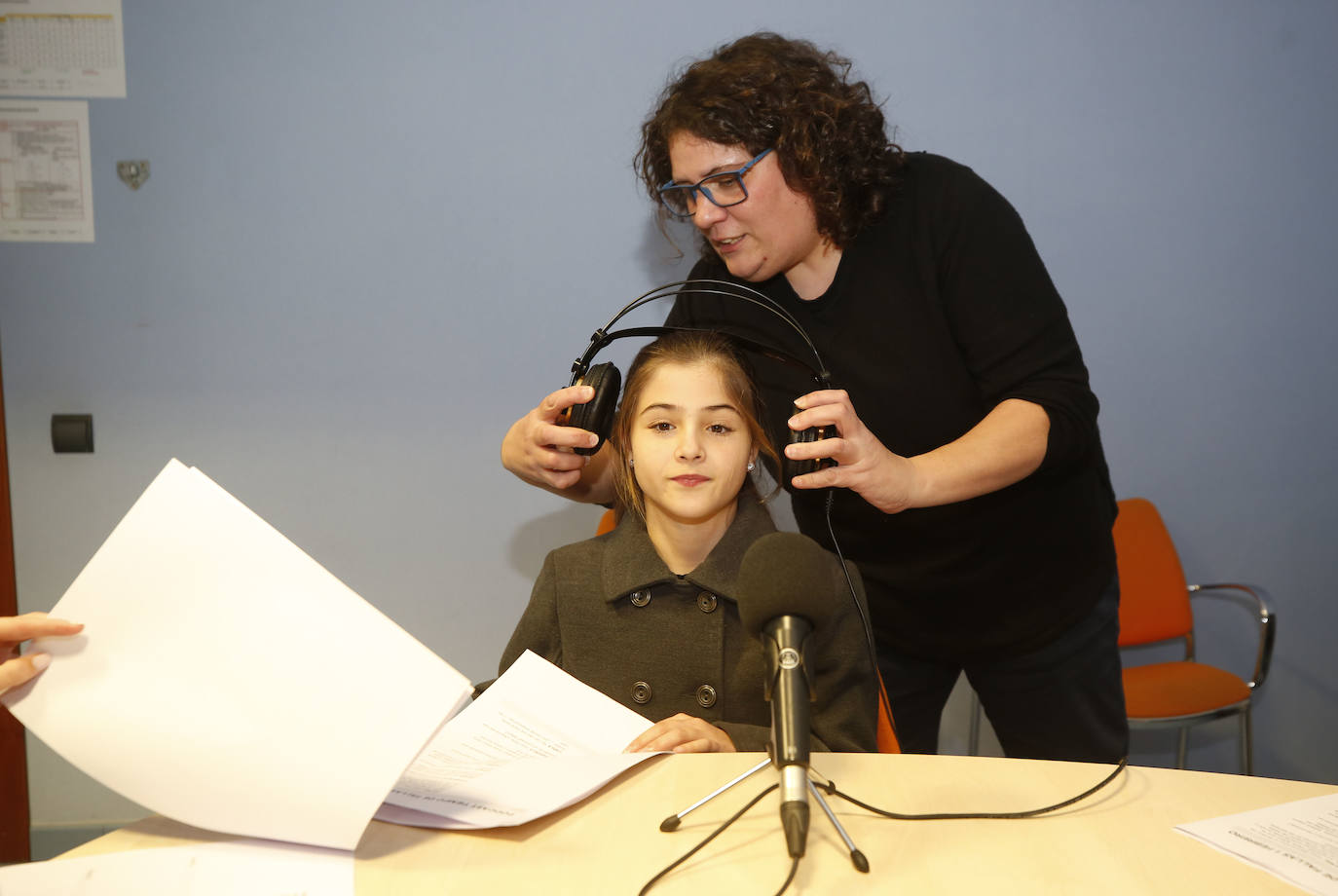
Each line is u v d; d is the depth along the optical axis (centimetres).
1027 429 116
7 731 221
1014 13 217
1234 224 222
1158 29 217
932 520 139
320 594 74
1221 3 216
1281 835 74
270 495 227
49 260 220
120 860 69
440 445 228
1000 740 156
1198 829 75
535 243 223
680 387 117
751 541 122
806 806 65
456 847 73
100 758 71
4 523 223
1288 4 216
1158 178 221
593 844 73
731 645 119
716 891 66
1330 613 233
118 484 225
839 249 131
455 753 87
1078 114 220
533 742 90
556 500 229
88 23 214
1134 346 227
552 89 219
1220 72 218
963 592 144
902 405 135
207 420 225
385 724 71
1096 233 223
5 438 222
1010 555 140
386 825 76
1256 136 220
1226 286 224
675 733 93
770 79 116
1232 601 234
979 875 68
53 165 217
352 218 222
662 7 217
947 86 219
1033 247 130
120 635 73
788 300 139
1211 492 231
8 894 65
